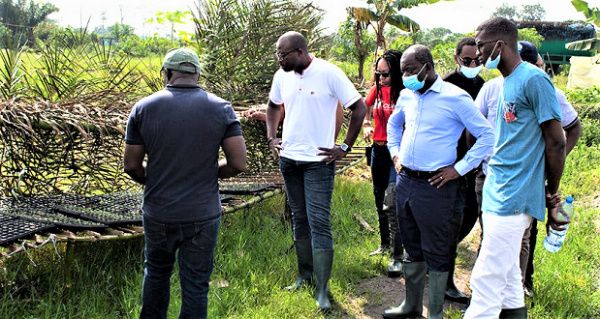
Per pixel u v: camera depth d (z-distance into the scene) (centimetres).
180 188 287
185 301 303
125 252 435
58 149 421
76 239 354
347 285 431
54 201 430
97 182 462
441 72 1680
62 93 498
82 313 353
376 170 470
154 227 292
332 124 394
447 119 344
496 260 318
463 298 417
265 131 546
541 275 435
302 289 415
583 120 1015
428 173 349
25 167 420
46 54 504
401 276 464
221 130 292
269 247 489
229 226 524
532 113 303
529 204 309
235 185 507
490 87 391
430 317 365
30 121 396
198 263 298
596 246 508
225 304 379
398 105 385
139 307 360
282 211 586
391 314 385
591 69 1631
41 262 406
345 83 381
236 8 626
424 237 359
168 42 787
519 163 308
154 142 284
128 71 548
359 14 1312
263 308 378
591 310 399
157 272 305
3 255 327
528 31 2097
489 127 338
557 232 336
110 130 426
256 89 618
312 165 391
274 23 626
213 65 616
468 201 424
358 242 531
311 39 653
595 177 743
